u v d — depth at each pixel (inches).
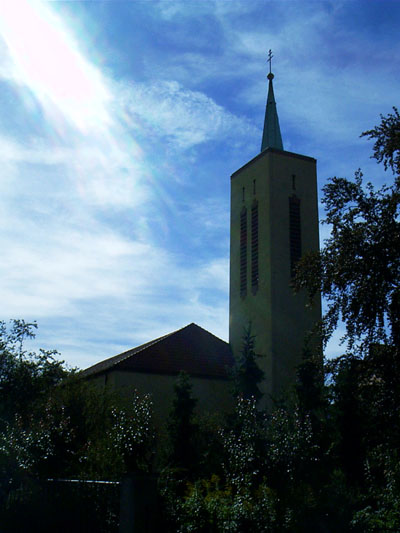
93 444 901.2
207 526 563.2
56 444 819.4
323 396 1188.5
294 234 1723.7
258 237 1734.7
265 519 551.2
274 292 1640.0
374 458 727.7
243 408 1095.0
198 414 1465.3
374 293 664.4
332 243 711.7
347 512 565.9
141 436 888.3
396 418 653.9
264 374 1489.9
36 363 982.4
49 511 613.9
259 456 859.4
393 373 654.5
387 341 672.4
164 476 638.5
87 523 580.7
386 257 658.2
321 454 965.2
